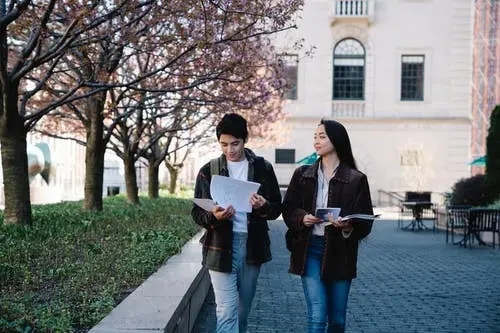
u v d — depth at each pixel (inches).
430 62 1222.3
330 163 155.7
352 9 1221.7
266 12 321.1
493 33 1624.0
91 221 378.9
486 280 338.6
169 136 745.6
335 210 143.6
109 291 190.1
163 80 391.5
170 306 171.0
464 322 237.1
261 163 156.9
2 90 327.9
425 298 285.4
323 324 147.4
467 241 566.9
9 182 346.0
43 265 236.1
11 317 151.3
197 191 156.8
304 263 149.9
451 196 753.6
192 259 269.4
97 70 353.4
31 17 287.9
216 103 406.0
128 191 665.0
